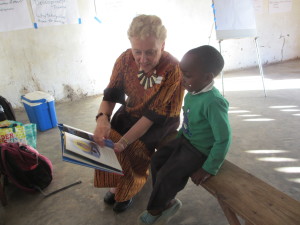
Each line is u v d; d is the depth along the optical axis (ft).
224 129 3.59
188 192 5.65
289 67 15.31
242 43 15.12
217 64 3.65
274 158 6.55
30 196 5.74
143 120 4.56
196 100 3.90
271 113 9.19
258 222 3.01
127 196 4.83
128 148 4.79
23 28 10.59
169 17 13.01
